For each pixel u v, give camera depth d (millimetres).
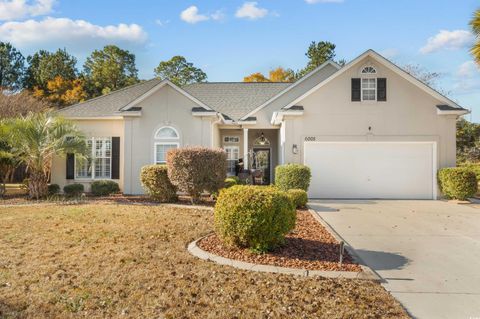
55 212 11273
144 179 14133
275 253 7035
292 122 16953
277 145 22953
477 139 34281
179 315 4438
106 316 4418
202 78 54219
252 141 23156
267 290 5195
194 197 13742
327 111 16875
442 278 5957
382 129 16766
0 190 15750
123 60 55375
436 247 7980
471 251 7656
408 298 5133
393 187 16797
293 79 47500
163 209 12086
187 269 6082
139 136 17484
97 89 51562
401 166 16797
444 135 16688
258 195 7078
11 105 26109
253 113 21109
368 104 16766
